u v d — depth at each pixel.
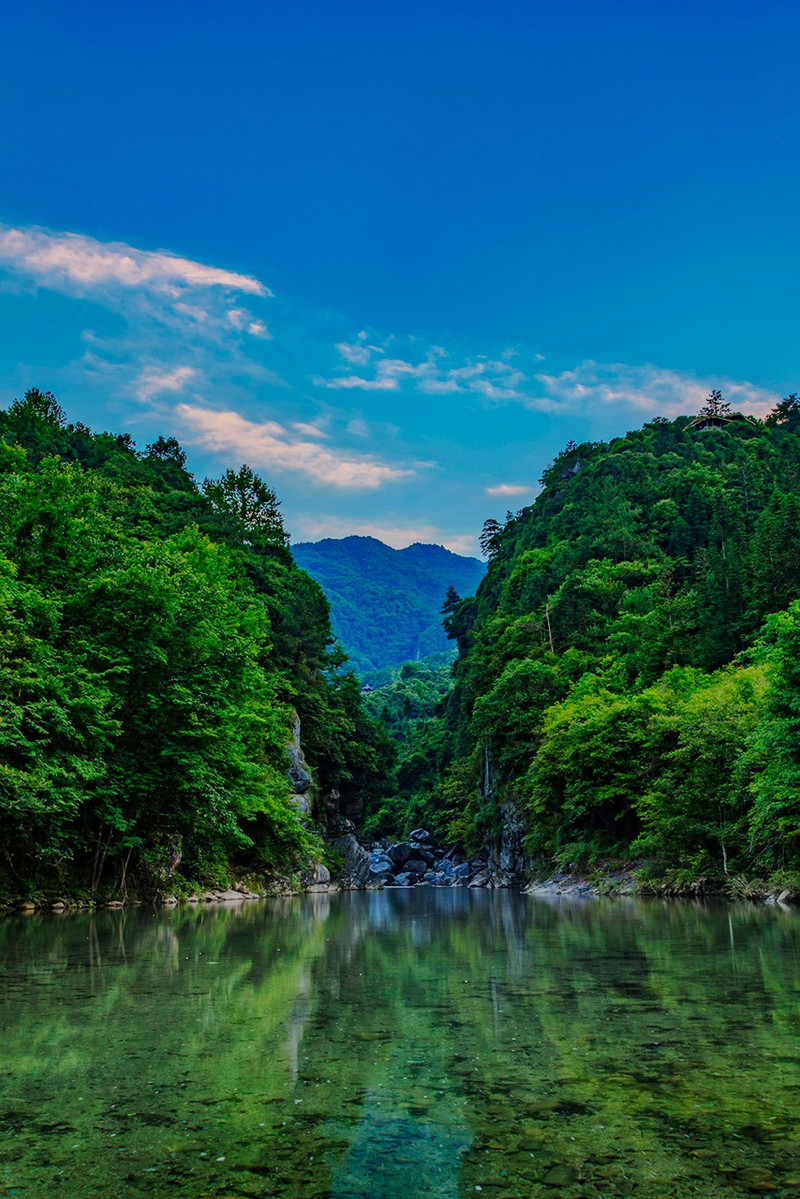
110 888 32.56
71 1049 8.69
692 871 39.12
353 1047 8.74
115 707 30.34
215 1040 9.08
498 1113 6.61
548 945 18.50
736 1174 5.41
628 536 108.88
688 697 49.12
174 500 79.88
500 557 169.25
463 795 97.44
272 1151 5.88
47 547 31.75
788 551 68.75
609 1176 5.40
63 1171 5.54
